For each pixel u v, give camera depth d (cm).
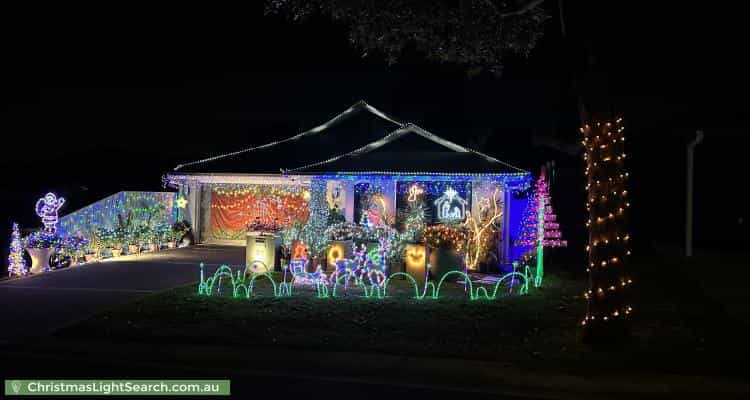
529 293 1466
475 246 1825
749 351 967
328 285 1539
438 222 1891
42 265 1728
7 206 2434
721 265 1892
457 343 1005
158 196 2430
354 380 827
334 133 2333
